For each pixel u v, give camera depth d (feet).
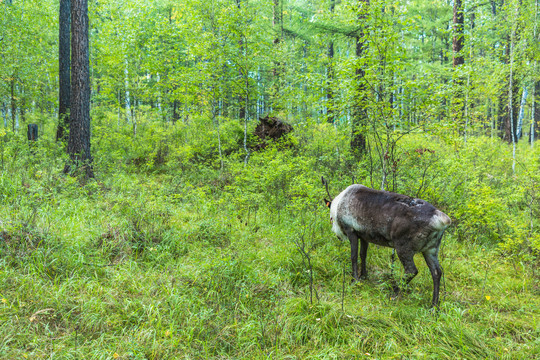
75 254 13.93
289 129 38.29
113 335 10.08
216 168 34.76
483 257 17.60
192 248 16.74
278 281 14.15
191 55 35.99
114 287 12.57
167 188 26.02
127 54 48.62
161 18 50.85
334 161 29.37
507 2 39.88
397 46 19.69
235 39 35.60
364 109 20.79
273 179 24.86
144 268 14.44
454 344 10.52
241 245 17.16
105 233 16.57
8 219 15.48
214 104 36.73
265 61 36.60
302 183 21.86
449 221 12.57
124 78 48.67
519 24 37.58
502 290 14.76
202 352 9.82
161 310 11.43
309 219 20.76
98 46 53.57
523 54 36.47
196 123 43.06
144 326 10.46
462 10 40.83
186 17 38.29
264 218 21.52
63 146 33.22
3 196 19.02
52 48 59.00
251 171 26.81
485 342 10.77
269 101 40.78
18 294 11.07
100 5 53.88
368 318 11.66
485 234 19.74
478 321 12.30
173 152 37.22
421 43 76.48
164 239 16.55
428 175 22.50
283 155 30.14
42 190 20.24
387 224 13.83
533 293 14.65
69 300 11.35
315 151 34.50
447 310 12.59
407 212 13.30
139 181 28.58
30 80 44.24
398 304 13.46
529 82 38.45
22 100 44.47
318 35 39.50
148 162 34.78
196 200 23.50
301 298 12.84
